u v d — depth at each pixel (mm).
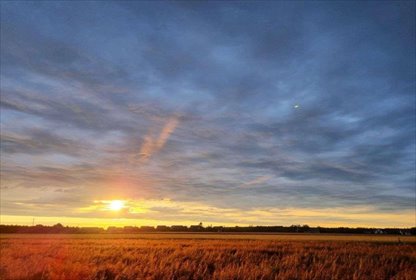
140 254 24953
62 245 35250
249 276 15633
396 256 27125
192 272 17656
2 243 39812
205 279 16016
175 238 58406
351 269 19406
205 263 19906
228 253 27297
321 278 16250
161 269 17016
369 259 24281
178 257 24312
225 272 16141
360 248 33750
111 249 29797
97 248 31047
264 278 15984
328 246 36438
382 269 19125
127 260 22125
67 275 15648
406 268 19891
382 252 29766
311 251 30062
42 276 14727
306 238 60719
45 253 25922
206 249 30672
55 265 17688
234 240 50094
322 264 20906
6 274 15812
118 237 63094
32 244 37625
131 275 15906
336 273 16969
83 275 15594
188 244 38094
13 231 108812
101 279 14664
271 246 35688
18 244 37531
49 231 114125
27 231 110750
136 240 49000
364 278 16391
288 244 39031
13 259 21438
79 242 42406
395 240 54656
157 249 30047
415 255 27234
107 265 18359
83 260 21234
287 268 19297
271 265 20703
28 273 15688
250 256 25266
